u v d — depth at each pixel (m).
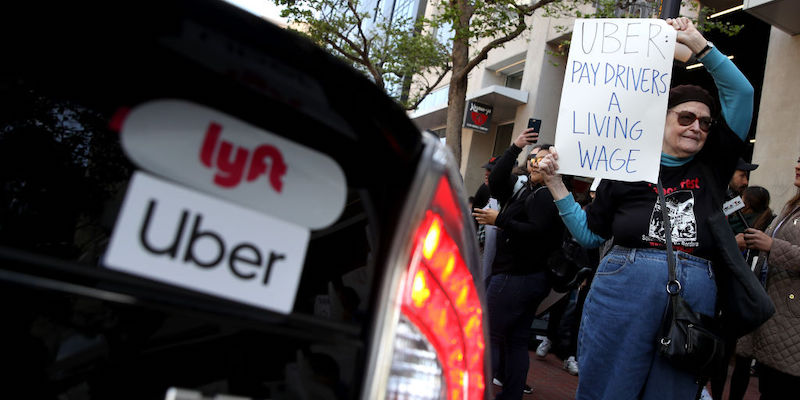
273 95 0.94
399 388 1.01
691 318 2.35
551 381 5.39
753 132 10.62
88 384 0.93
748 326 2.40
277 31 0.92
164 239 0.92
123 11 0.86
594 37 2.81
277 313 0.98
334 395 0.98
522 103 15.88
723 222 2.46
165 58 0.90
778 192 8.55
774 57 9.10
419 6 21.23
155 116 0.92
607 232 2.83
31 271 0.88
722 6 11.08
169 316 0.94
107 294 0.90
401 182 1.03
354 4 12.79
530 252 3.76
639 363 2.46
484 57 10.74
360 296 1.01
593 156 2.73
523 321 3.87
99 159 1.16
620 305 2.51
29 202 1.19
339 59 0.96
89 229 1.15
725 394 5.50
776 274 3.70
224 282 0.95
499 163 4.02
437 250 1.05
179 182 0.93
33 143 1.17
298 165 0.99
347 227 1.02
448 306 1.07
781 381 3.65
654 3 10.66
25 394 0.91
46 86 0.99
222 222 0.95
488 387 1.13
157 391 0.94
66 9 0.85
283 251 0.99
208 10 0.88
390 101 1.00
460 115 11.03
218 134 0.95
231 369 0.96
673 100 2.60
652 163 2.56
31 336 0.91
